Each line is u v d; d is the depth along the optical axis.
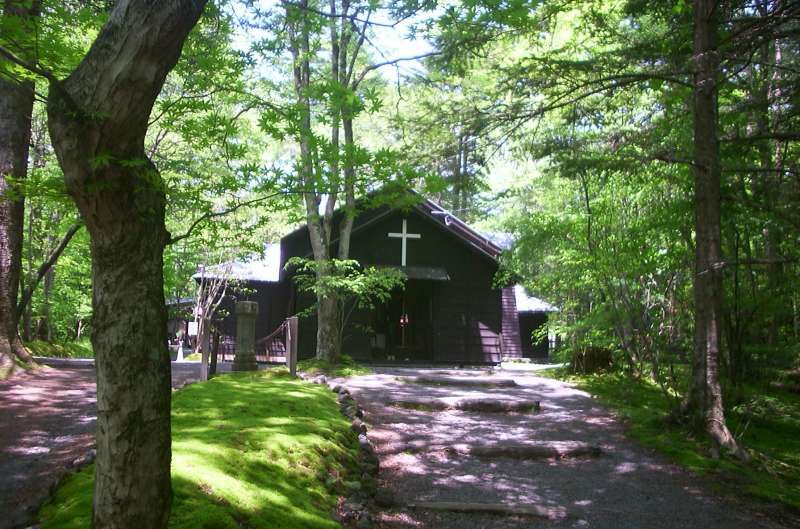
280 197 4.57
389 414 9.71
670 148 9.83
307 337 19.42
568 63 9.03
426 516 5.65
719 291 8.45
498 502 6.09
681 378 12.44
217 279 22.17
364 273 17.83
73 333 29.50
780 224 9.12
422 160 8.99
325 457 5.96
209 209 3.88
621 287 11.69
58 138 2.65
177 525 3.53
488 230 29.31
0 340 10.76
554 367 19.44
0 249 10.94
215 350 11.21
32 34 3.96
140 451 2.79
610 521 5.78
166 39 2.72
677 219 10.03
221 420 6.28
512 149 11.06
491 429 9.10
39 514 3.86
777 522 5.92
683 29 9.53
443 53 8.61
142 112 2.74
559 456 7.82
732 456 7.85
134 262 2.84
